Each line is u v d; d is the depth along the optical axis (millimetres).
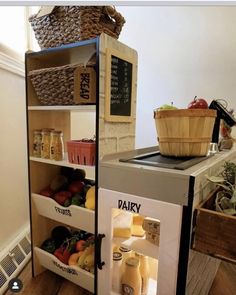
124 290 1087
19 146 1732
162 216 869
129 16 2045
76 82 1112
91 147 1137
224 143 1516
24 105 1768
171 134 1062
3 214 1570
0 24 1569
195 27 1899
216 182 922
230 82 1864
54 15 1162
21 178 1771
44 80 1232
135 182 930
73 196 1339
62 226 1587
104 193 1033
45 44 1246
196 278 1010
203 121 1040
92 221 1180
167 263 884
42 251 1426
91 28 1111
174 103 2029
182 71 1982
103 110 1091
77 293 1340
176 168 896
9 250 1550
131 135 1346
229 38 1827
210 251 790
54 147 1281
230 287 1362
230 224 745
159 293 922
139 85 2104
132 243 1058
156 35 2008
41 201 1383
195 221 812
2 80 1524
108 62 1075
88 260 1259
